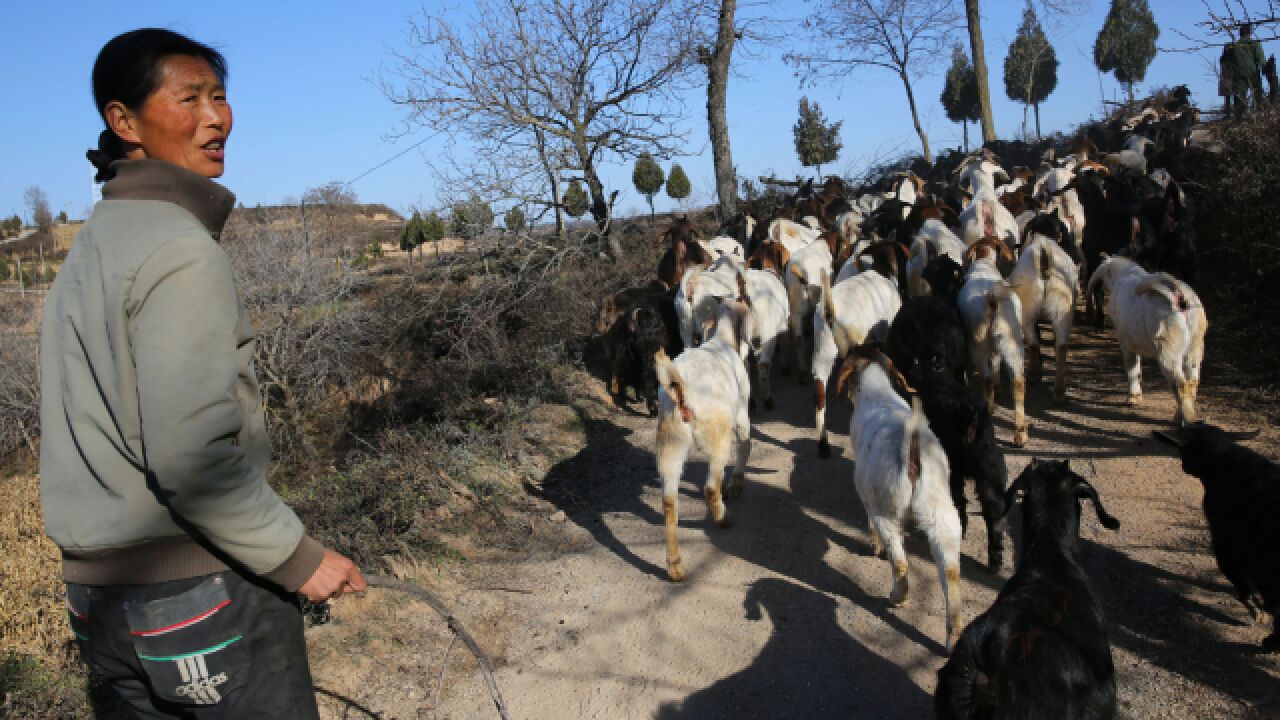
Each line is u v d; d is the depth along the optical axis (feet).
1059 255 27.63
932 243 32.45
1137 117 79.10
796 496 23.95
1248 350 28.68
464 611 19.67
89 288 6.52
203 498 6.15
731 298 23.82
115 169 7.14
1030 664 10.62
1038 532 13.67
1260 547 14.42
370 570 20.45
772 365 38.65
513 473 27.27
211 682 6.79
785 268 37.19
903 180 56.18
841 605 18.39
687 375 20.99
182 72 7.18
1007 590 13.20
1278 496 14.29
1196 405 26.08
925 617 17.52
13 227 199.11
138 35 7.15
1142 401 26.89
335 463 45.21
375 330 52.29
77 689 16.89
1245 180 31.83
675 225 43.91
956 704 10.98
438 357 50.55
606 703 16.30
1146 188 35.86
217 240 7.45
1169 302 22.97
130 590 6.63
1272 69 41.34
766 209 65.51
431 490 24.21
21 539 31.76
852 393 19.95
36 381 57.67
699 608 19.08
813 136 94.73
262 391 51.26
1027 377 29.68
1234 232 32.19
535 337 44.34
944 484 15.87
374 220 112.68
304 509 22.53
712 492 21.79
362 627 18.53
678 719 15.71
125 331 6.33
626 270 49.67
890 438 16.79
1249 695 14.05
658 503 25.07
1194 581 17.34
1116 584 17.69
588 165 53.93
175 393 6.01
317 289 52.65
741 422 23.30
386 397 48.21
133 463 6.49
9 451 57.98
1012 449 24.63
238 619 6.84
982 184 47.14
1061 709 10.52
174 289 6.28
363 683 16.93
